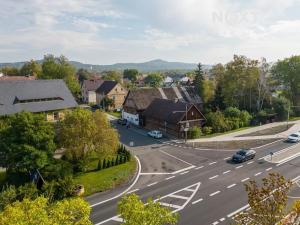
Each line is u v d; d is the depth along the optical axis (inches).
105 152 1448.1
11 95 2022.6
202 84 3053.6
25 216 556.7
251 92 2910.9
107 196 1217.4
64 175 1254.9
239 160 1612.9
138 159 1686.8
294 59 3139.8
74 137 1392.7
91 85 4074.8
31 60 4591.5
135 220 611.2
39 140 1262.3
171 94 2881.4
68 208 609.3
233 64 2822.3
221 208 1109.7
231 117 2502.5
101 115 1502.2
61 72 3543.3
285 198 608.7
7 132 1273.4
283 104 2785.4
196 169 1525.6
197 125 2256.4
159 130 2359.7
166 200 1179.3
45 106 2069.4
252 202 623.2
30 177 1300.4
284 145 1958.7
